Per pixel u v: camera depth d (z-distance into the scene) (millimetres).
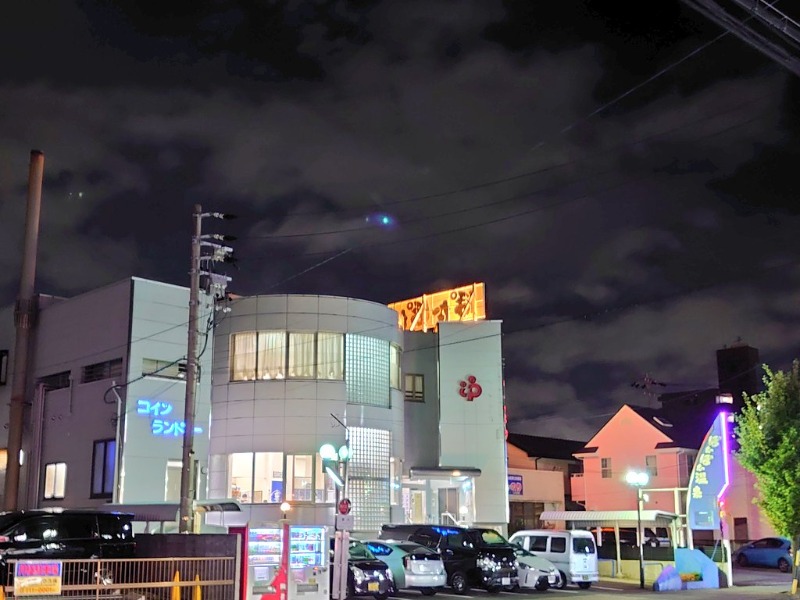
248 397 35969
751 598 27062
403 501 41250
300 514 34500
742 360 59406
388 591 24312
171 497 33688
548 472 55875
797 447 30219
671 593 29141
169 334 34688
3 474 37906
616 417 57406
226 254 27094
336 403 36094
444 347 43094
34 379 37719
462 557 27625
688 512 34469
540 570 29125
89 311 35719
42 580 15156
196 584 17094
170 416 34094
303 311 36750
